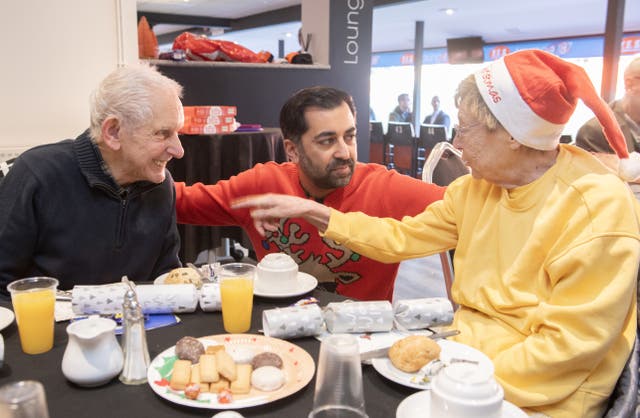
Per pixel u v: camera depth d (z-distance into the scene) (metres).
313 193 1.77
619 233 0.96
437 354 0.97
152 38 3.73
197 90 3.80
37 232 1.49
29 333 1.05
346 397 0.81
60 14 3.04
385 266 1.74
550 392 0.95
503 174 1.12
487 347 1.09
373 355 1.01
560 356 0.93
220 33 14.80
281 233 1.74
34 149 1.53
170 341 1.11
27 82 3.01
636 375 0.99
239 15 12.51
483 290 1.17
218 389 0.89
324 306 1.29
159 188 1.65
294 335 1.12
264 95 4.09
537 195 1.11
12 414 0.64
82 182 1.50
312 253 1.73
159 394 0.89
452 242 1.37
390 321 1.13
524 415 0.83
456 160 1.83
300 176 1.77
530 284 1.10
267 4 10.84
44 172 1.47
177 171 3.14
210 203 1.84
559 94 1.02
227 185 1.84
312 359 1.01
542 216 1.08
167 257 1.71
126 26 3.27
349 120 1.63
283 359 1.02
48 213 1.47
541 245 1.07
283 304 1.32
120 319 1.18
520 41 10.86
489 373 0.76
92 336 0.91
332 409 0.81
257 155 3.38
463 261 1.25
